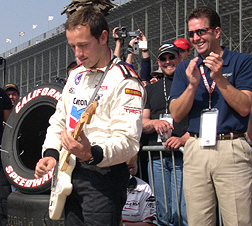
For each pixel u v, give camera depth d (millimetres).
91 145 2031
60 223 2920
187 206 2600
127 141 2023
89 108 1845
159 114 3697
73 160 2111
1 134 4211
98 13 2125
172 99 2768
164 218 3562
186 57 4406
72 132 1963
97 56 2123
